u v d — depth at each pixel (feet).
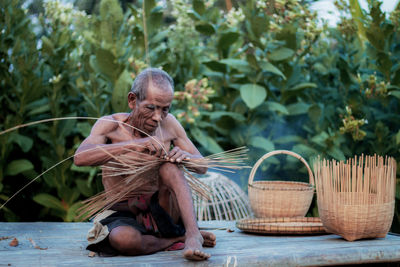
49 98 11.61
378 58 11.17
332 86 12.84
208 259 6.05
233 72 12.78
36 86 11.57
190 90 11.69
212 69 12.59
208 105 11.95
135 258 6.26
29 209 12.16
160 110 6.64
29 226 8.62
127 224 6.55
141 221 6.76
